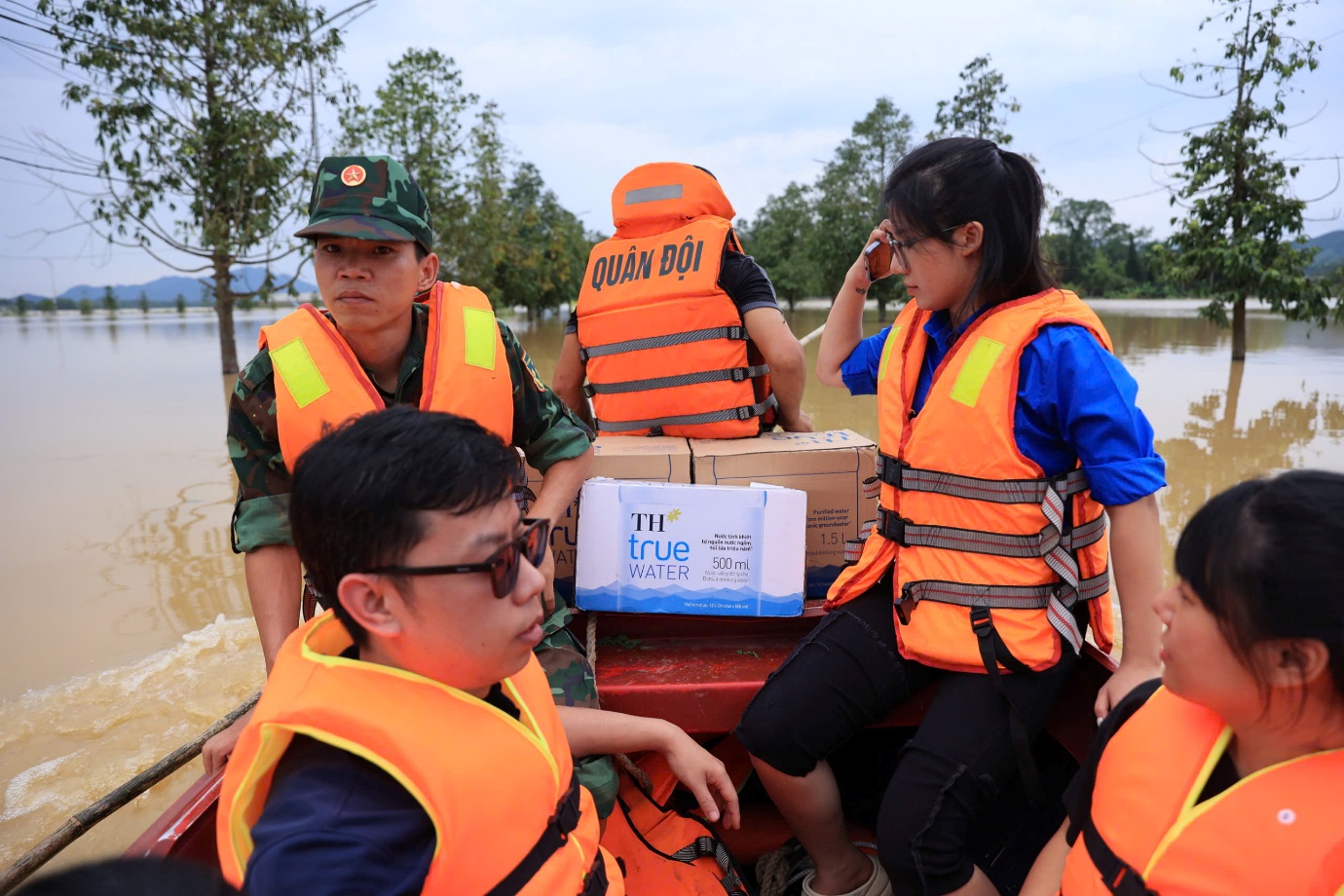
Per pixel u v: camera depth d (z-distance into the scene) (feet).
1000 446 6.01
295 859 3.11
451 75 59.93
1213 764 3.84
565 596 8.38
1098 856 4.14
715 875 6.69
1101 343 6.12
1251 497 3.34
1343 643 3.12
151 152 45.85
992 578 6.12
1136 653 5.92
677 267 9.65
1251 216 43.70
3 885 6.06
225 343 49.14
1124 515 5.89
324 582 3.64
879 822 6.08
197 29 45.37
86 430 31.17
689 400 9.66
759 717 6.50
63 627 14.62
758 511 7.78
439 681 3.74
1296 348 52.90
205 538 19.07
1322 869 3.37
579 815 4.30
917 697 7.09
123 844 9.41
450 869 3.42
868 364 8.08
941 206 6.12
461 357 6.70
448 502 3.38
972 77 62.49
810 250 107.45
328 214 6.26
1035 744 7.63
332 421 6.35
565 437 7.50
